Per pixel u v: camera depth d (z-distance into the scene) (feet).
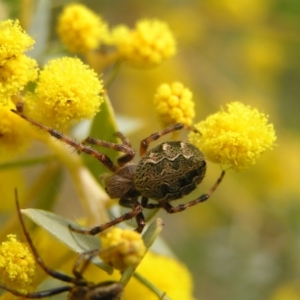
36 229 0.37
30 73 0.35
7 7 0.42
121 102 0.54
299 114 0.55
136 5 0.53
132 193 0.39
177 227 0.56
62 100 0.35
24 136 0.36
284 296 0.53
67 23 0.40
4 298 0.35
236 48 0.55
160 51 0.40
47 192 0.39
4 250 0.34
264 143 0.36
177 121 0.37
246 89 0.54
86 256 0.34
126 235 0.33
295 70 0.55
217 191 0.53
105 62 0.40
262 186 0.53
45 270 0.35
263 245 0.53
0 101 0.34
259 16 0.54
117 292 0.34
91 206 0.38
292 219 0.53
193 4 0.54
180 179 0.38
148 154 0.39
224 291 0.53
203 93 0.53
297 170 0.54
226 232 0.54
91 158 0.39
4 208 0.39
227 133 0.35
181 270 0.39
